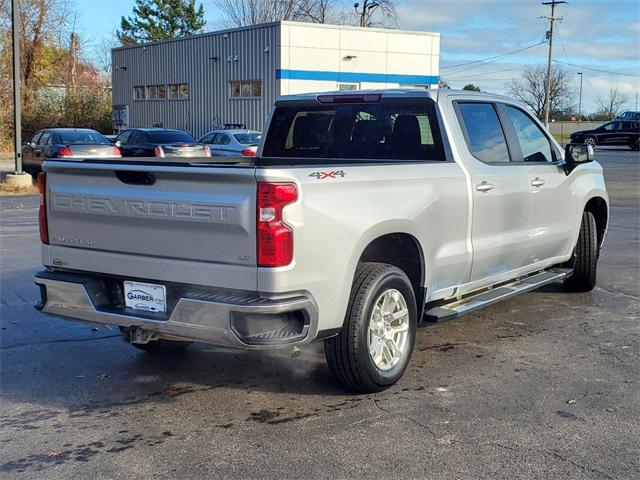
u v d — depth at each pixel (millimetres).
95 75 53875
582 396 4973
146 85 41344
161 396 5031
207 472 3883
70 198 4887
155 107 40875
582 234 7699
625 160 33688
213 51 35500
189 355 5973
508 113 6535
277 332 4254
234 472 3879
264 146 6836
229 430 4434
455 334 6508
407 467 3916
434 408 4754
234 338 4203
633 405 4805
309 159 6434
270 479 3797
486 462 3973
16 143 20938
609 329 6664
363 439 4277
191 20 63344
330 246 4426
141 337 4703
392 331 5066
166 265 4477
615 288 8312
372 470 3885
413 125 5926
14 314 7219
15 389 5180
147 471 3900
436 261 5414
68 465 3982
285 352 5965
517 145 6539
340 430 4410
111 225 4723
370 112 6180
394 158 6012
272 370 5559
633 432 4371
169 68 39125
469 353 5953
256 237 4145
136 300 4695
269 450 4141
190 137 22078
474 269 5898
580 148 6910
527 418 4582
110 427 4500
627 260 10031
